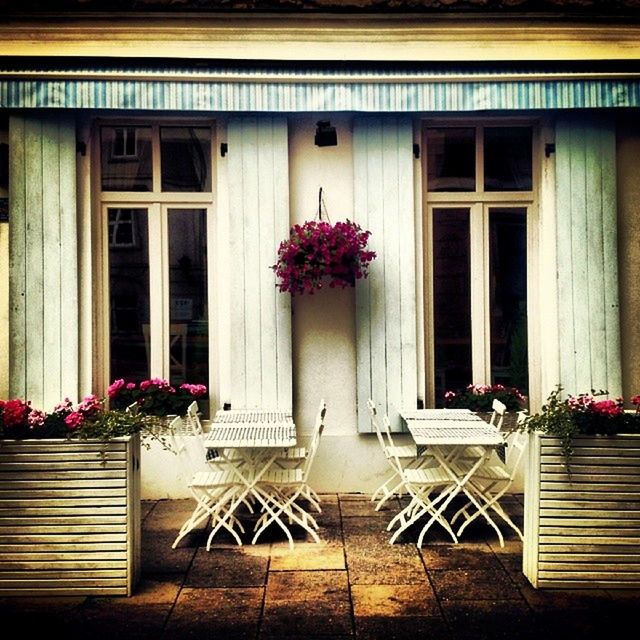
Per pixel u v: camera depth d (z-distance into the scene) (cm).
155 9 605
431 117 625
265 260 614
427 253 643
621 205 627
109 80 571
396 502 604
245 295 612
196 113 618
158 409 611
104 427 426
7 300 615
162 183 637
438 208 643
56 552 425
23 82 568
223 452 523
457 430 511
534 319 642
